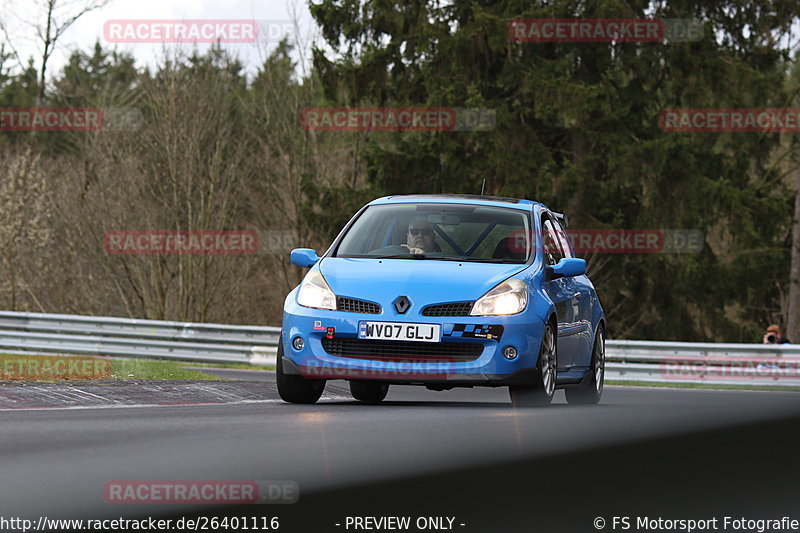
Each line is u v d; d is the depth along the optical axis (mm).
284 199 136625
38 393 31578
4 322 82000
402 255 34625
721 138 128750
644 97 122000
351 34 123000
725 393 57031
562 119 120375
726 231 125688
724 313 129125
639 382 70812
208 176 134125
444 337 31422
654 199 118500
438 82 117625
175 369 46312
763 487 19938
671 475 20750
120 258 136875
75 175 143000
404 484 18891
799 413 33875
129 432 23797
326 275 33250
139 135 137625
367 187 133250
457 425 26453
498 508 17422
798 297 112812
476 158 119500
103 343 80312
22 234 139500
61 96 158750
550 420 28109
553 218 38719
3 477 18469
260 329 78375
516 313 31875
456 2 123812
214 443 22406
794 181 144500
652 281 123188
